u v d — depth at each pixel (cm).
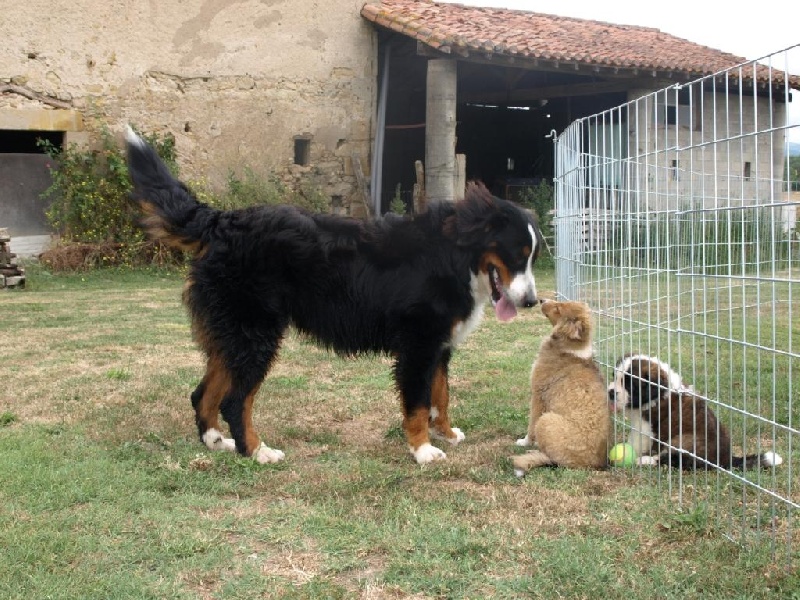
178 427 207
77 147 559
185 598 118
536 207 618
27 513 147
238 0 599
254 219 187
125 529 141
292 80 627
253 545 137
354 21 645
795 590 117
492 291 198
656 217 201
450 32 572
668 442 169
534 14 776
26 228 562
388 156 809
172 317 380
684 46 756
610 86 682
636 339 303
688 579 122
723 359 282
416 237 193
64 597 117
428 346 190
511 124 902
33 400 232
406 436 197
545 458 176
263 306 185
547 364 186
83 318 374
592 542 135
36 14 538
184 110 591
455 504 155
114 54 565
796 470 169
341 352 199
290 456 188
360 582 124
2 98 533
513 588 121
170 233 189
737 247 204
